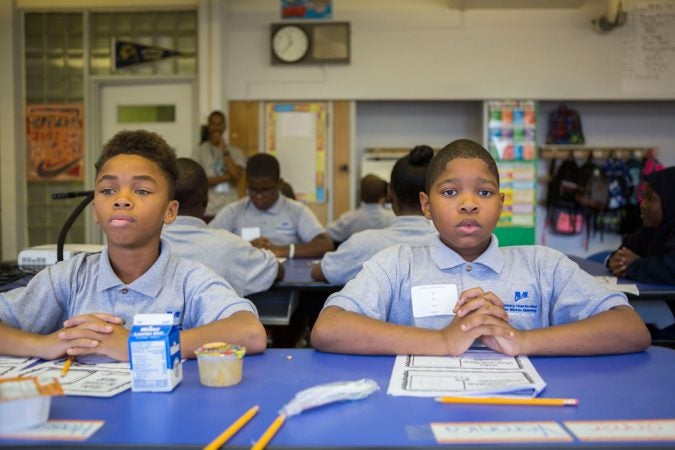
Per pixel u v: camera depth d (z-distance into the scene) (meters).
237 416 0.86
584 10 5.44
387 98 5.54
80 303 1.32
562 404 0.90
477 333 1.15
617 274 2.47
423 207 1.54
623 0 5.40
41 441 0.77
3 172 5.59
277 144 5.59
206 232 2.14
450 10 5.48
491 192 1.35
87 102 5.55
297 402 0.87
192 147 5.57
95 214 1.29
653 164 5.49
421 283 1.39
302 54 5.49
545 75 5.48
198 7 5.39
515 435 0.78
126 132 1.35
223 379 0.99
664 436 0.77
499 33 5.48
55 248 2.19
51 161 5.63
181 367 1.04
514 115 5.53
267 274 2.23
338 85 5.53
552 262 1.41
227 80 5.57
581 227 5.73
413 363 1.11
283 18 5.53
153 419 0.84
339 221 4.09
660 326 2.80
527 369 1.07
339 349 1.20
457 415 0.85
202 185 2.21
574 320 1.32
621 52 5.44
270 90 5.55
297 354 1.21
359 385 0.93
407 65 5.52
